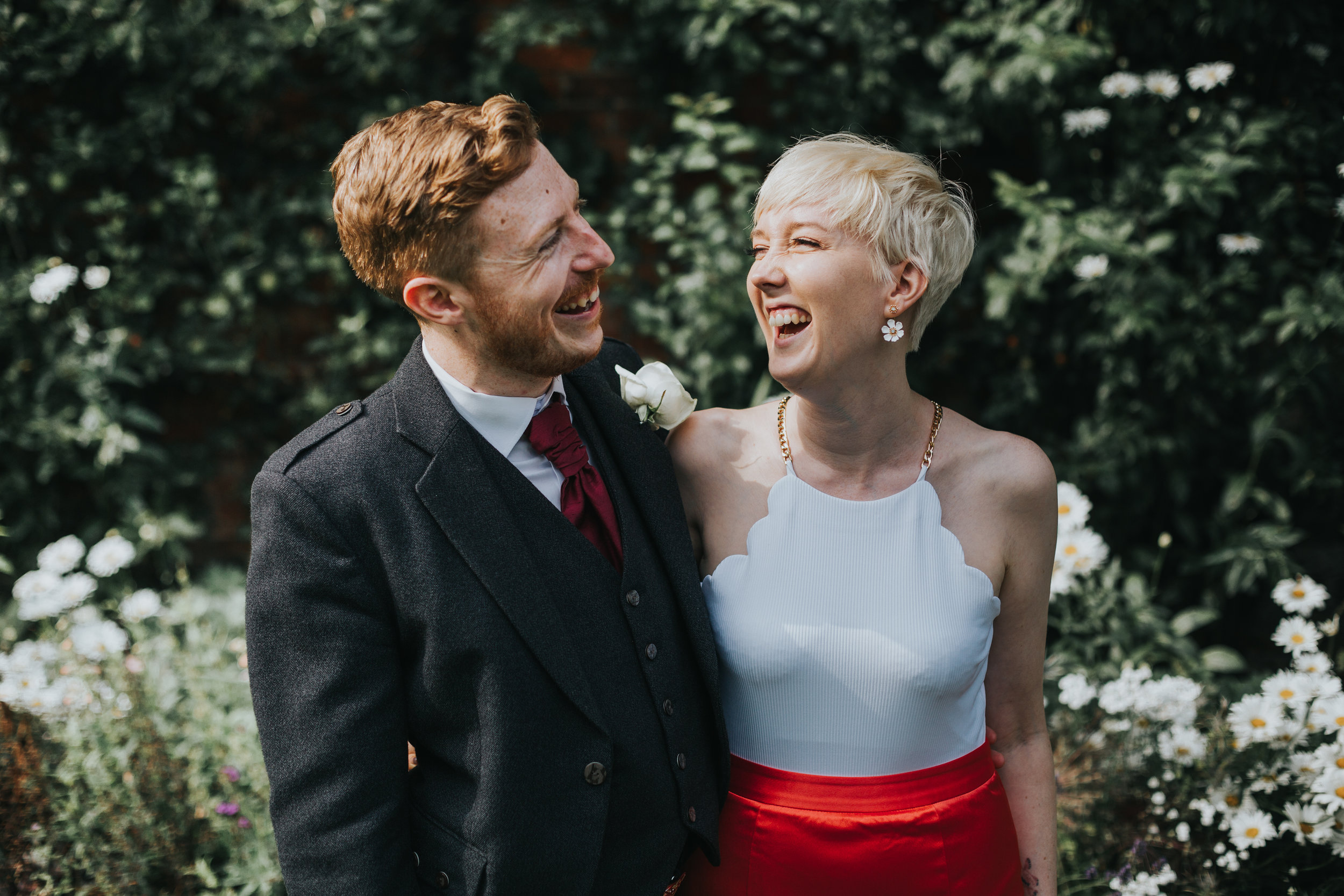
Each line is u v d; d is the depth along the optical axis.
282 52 3.38
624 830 1.20
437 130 1.05
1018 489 1.33
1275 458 3.13
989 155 3.39
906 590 1.32
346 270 3.53
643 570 1.23
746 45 3.28
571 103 3.52
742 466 1.42
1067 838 2.08
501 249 1.05
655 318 3.33
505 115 1.05
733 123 3.38
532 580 1.13
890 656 1.30
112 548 2.67
